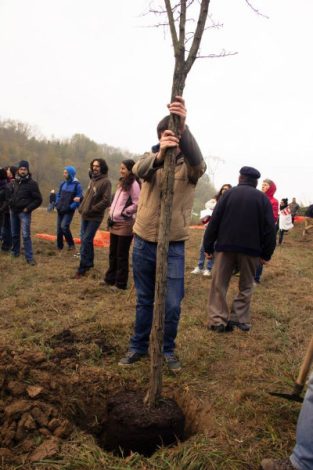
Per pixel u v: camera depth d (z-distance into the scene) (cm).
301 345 459
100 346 422
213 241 508
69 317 513
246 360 410
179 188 360
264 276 817
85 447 266
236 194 487
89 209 699
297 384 282
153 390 296
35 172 7294
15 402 286
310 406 231
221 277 496
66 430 278
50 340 434
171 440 287
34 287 651
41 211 2661
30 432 271
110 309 552
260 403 324
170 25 276
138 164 349
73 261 870
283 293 697
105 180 701
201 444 270
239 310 496
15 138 8819
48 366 340
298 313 581
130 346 397
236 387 352
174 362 380
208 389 350
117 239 642
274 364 398
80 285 668
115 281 659
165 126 342
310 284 779
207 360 405
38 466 248
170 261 366
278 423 300
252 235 480
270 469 238
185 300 622
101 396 340
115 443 288
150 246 368
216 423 296
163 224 293
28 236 801
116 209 621
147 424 282
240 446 272
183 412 329
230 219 485
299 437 233
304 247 1520
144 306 383
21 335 450
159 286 293
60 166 7756
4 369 302
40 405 288
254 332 494
